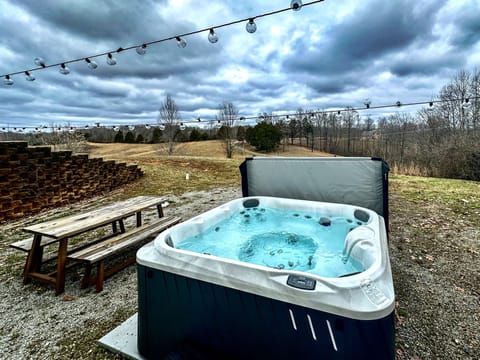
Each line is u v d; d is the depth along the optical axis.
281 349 1.15
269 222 3.10
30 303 1.98
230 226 2.91
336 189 2.98
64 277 2.12
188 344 1.35
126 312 1.86
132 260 2.58
